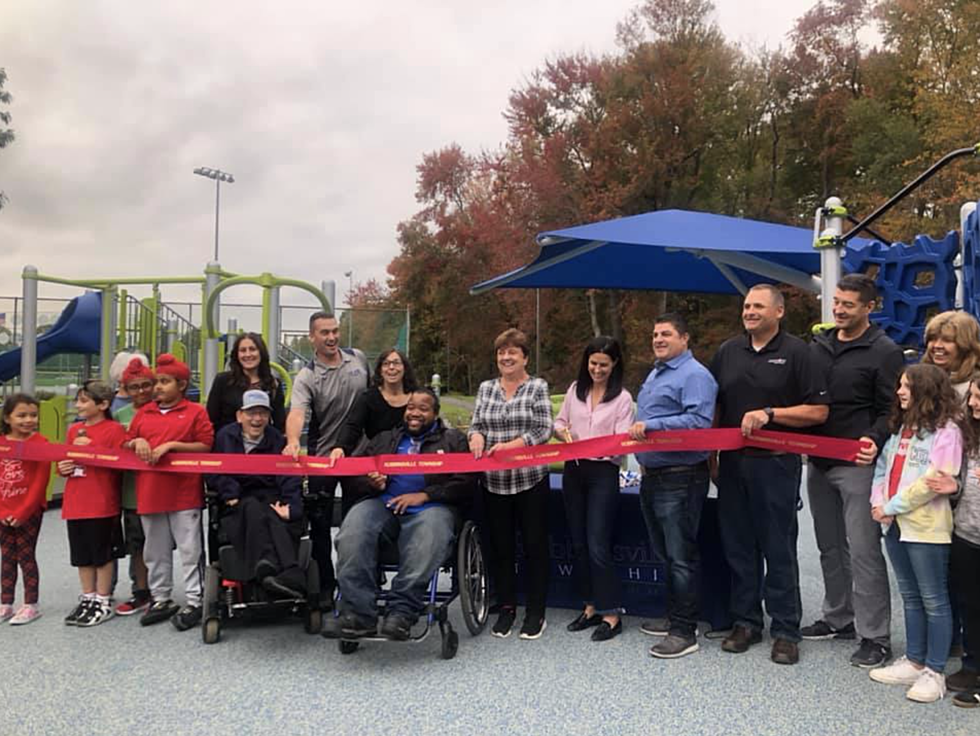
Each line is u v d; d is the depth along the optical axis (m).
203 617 3.95
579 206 28.34
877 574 3.59
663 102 27.47
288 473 3.98
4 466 4.25
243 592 4.12
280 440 4.28
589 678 3.43
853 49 28.14
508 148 32.97
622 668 3.56
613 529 4.31
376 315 14.59
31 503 4.26
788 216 27.67
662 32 29.50
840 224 5.01
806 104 28.81
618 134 28.17
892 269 6.62
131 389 4.60
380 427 4.23
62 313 12.25
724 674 3.47
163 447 4.06
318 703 3.16
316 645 3.91
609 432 4.02
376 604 3.73
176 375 4.29
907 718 2.99
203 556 4.37
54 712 3.07
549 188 28.38
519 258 29.66
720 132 28.81
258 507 3.89
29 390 8.44
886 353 3.57
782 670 3.52
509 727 2.92
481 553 4.32
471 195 41.56
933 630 3.20
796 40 29.14
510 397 4.14
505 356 4.14
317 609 4.06
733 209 28.70
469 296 37.88
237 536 3.87
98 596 4.29
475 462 3.90
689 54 28.08
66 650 3.82
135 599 4.49
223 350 9.92
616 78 29.19
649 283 7.49
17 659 3.69
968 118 20.27
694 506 3.77
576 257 6.72
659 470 3.79
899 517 3.24
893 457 3.32
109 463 4.15
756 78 29.06
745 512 3.74
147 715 3.04
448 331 39.78
